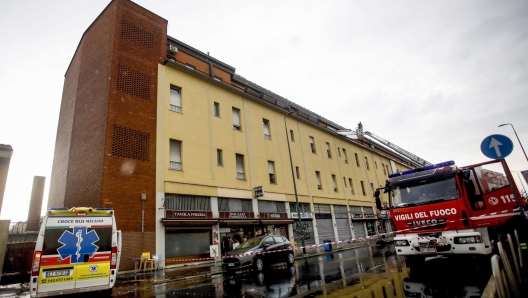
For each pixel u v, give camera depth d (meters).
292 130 29.44
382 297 6.36
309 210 27.84
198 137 19.64
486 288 6.05
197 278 11.59
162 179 16.80
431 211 8.98
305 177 28.73
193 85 20.61
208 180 19.27
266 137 26.05
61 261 7.89
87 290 8.02
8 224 11.24
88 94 18.34
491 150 6.64
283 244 13.64
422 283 7.43
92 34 20.05
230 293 8.05
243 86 27.95
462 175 8.95
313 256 18.09
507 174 7.18
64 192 18.72
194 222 17.06
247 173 22.48
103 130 15.52
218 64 25.22
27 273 12.77
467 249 8.16
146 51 18.55
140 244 14.79
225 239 17.86
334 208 31.50
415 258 10.64
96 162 15.45
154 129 17.33
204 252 17.56
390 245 22.25
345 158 37.72
